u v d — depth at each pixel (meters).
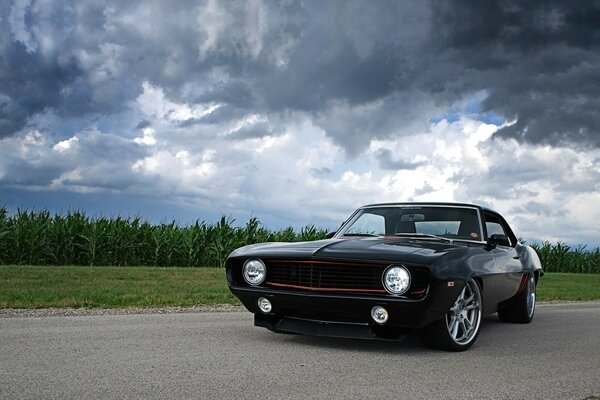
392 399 3.57
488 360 4.94
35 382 3.69
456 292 5.09
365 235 6.36
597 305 10.83
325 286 5.12
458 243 5.98
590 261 31.98
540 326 7.45
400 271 4.87
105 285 10.85
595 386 4.05
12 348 4.80
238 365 4.40
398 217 6.45
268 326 5.48
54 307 7.85
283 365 4.46
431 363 4.73
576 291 14.31
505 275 6.40
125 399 3.36
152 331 5.86
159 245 19.91
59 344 5.02
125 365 4.27
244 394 3.56
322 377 4.10
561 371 4.53
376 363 4.66
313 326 5.29
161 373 4.05
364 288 5.02
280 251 5.38
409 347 5.46
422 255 5.01
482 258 5.76
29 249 17.98
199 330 6.03
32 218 18.78
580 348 5.67
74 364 4.25
